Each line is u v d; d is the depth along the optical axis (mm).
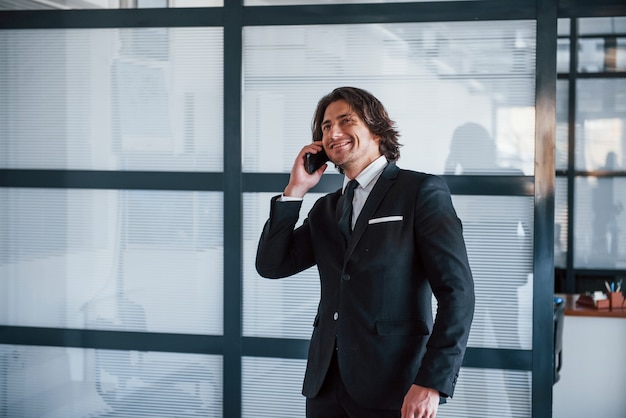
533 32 3525
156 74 3826
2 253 3969
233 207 3748
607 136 8016
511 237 3545
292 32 3713
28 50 3920
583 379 4965
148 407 3871
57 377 3943
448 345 2123
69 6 3889
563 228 8070
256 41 3740
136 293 3867
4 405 3986
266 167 3742
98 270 3895
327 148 2432
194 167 3811
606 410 4941
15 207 3949
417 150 3625
